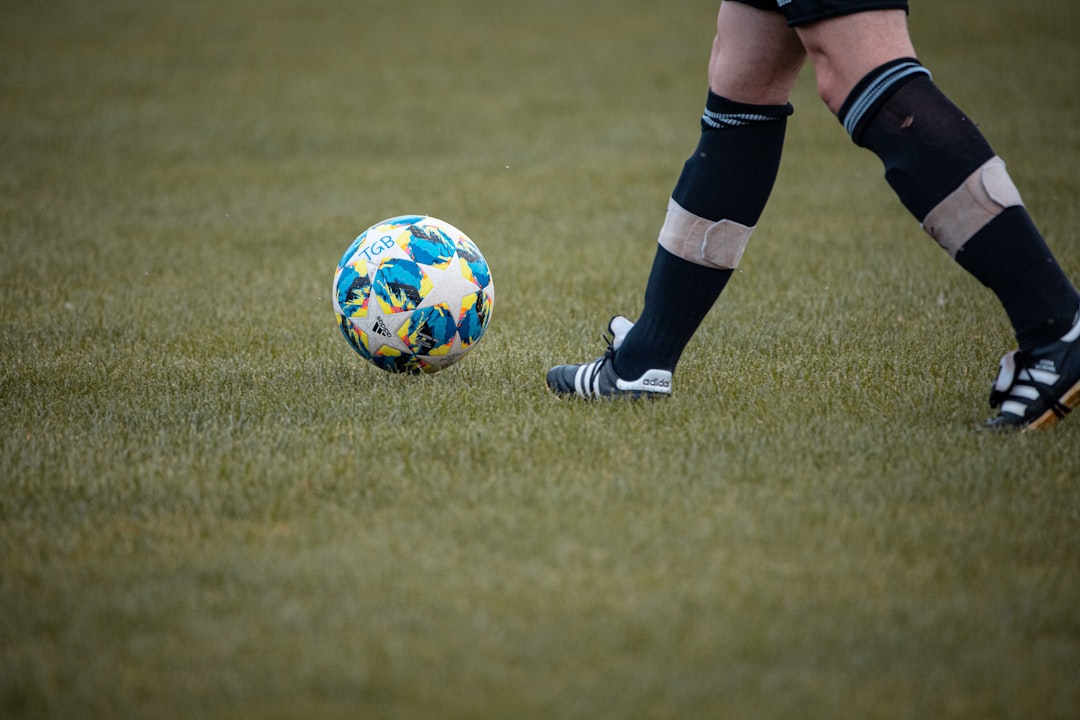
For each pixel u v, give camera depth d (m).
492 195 33.03
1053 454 11.95
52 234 27.59
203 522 10.93
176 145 41.03
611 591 9.45
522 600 9.30
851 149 39.19
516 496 11.35
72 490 11.70
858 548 10.16
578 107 48.66
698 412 13.77
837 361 16.25
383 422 13.57
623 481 11.64
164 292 22.19
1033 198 28.97
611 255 25.53
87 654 8.62
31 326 19.28
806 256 24.88
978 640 8.64
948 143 11.72
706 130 13.41
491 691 8.10
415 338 15.12
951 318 19.02
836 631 8.78
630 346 14.23
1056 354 12.23
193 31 72.06
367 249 15.28
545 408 14.10
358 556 10.10
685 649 8.59
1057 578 9.52
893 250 25.39
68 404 14.63
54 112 47.09
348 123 45.47
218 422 13.77
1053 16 65.62
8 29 71.69
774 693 8.05
